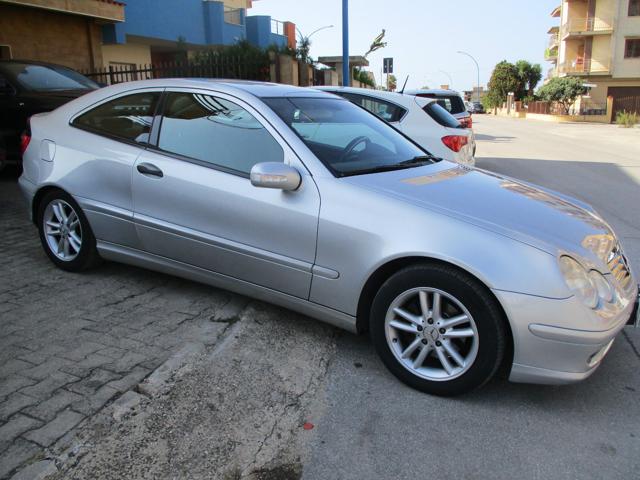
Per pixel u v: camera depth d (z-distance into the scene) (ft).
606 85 160.97
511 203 10.55
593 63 159.74
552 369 8.86
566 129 100.68
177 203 12.22
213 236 11.82
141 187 12.72
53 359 10.37
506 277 8.77
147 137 12.98
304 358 10.92
